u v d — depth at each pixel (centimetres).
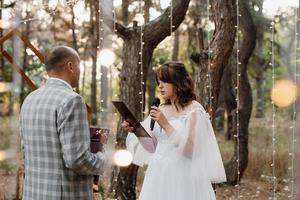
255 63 1266
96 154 248
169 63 327
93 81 1186
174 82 321
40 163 241
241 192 681
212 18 577
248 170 805
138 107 548
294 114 580
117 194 537
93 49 1164
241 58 742
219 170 325
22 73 510
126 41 555
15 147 723
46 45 1150
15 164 673
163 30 550
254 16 985
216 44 527
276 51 1236
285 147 873
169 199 313
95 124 1191
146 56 556
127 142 365
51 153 237
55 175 238
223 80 872
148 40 551
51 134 236
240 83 731
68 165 231
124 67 554
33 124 242
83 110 237
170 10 547
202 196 315
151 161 327
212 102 528
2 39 518
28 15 898
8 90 941
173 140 309
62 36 1151
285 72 1294
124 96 552
